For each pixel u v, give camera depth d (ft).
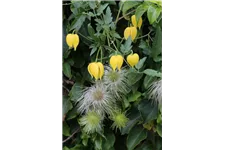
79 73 4.00
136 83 3.90
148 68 3.95
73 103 3.98
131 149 3.95
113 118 3.93
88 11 3.94
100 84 3.88
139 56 4.10
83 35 3.93
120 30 4.15
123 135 4.25
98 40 3.86
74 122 4.04
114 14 4.12
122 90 3.88
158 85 3.71
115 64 3.71
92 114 3.84
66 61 3.89
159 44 3.78
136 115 4.00
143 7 3.74
